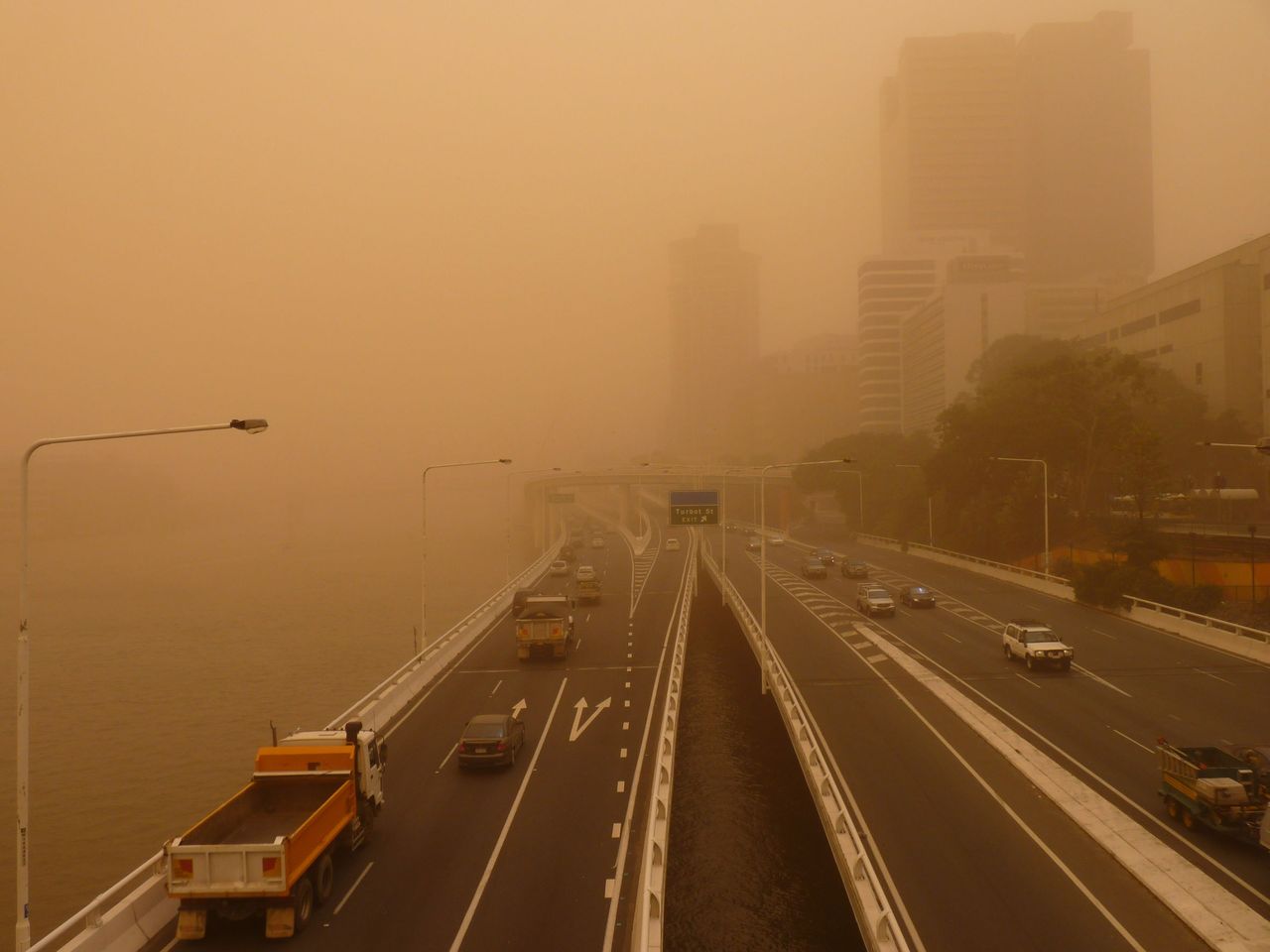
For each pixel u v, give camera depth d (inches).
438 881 887.7
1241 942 749.9
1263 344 3939.5
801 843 1152.2
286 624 4099.4
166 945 770.2
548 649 2037.4
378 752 1040.8
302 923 789.9
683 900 1005.2
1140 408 3939.5
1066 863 926.4
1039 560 3316.9
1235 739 1314.0
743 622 2165.4
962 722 1455.5
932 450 5703.7
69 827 1941.4
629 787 1172.5
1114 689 1621.6
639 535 5900.6
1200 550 2608.3
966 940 770.8
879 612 2488.9
